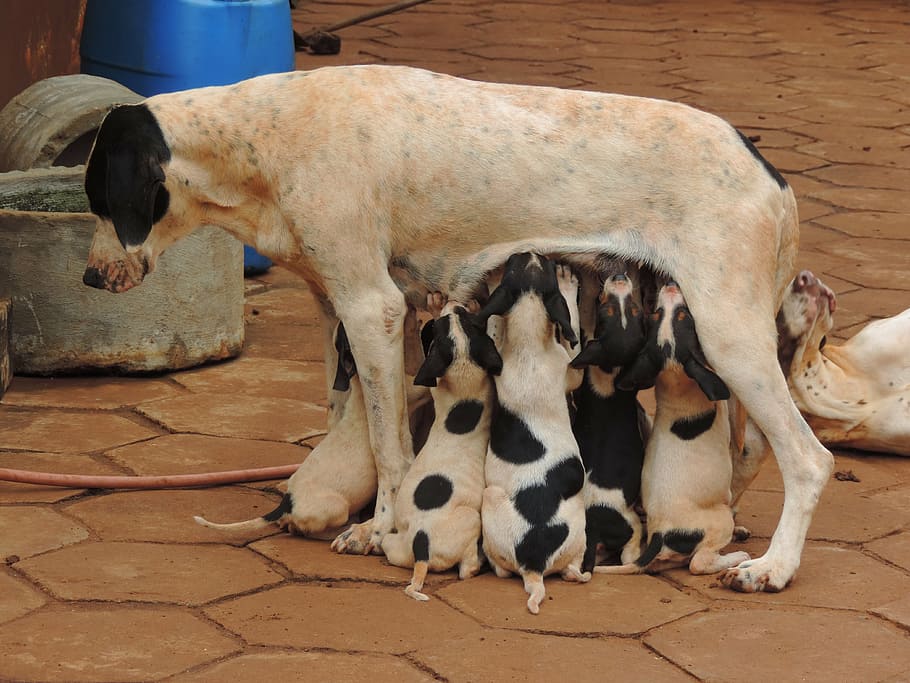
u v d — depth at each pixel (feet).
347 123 28.17
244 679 24.03
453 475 27.86
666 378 27.71
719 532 28.09
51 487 32.65
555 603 26.99
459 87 28.99
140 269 29.04
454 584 27.71
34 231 38.96
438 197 28.30
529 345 27.50
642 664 24.71
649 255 28.07
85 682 23.88
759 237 27.76
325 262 28.40
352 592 27.48
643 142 28.14
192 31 46.32
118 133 28.19
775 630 25.99
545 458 27.12
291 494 29.63
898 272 49.47
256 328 44.78
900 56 89.10
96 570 28.32
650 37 92.79
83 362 40.04
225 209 29.19
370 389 28.76
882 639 25.73
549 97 28.94
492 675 24.23
